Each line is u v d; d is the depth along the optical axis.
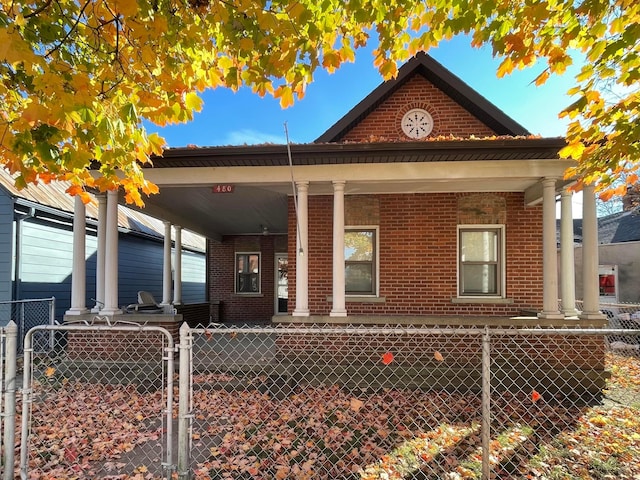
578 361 6.09
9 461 2.79
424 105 8.44
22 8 2.51
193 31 2.79
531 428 4.58
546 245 6.41
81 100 2.39
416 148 5.96
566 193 6.99
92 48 2.83
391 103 8.51
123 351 6.68
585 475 3.52
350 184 7.16
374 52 3.69
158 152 3.33
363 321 6.44
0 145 2.53
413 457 3.84
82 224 7.08
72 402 5.55
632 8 2.97
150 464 3.74
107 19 2.70
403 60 3.66
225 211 10.12
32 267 9.20
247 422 4.82
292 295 7.94
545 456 3.88
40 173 3.16
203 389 6.04
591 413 5.12
